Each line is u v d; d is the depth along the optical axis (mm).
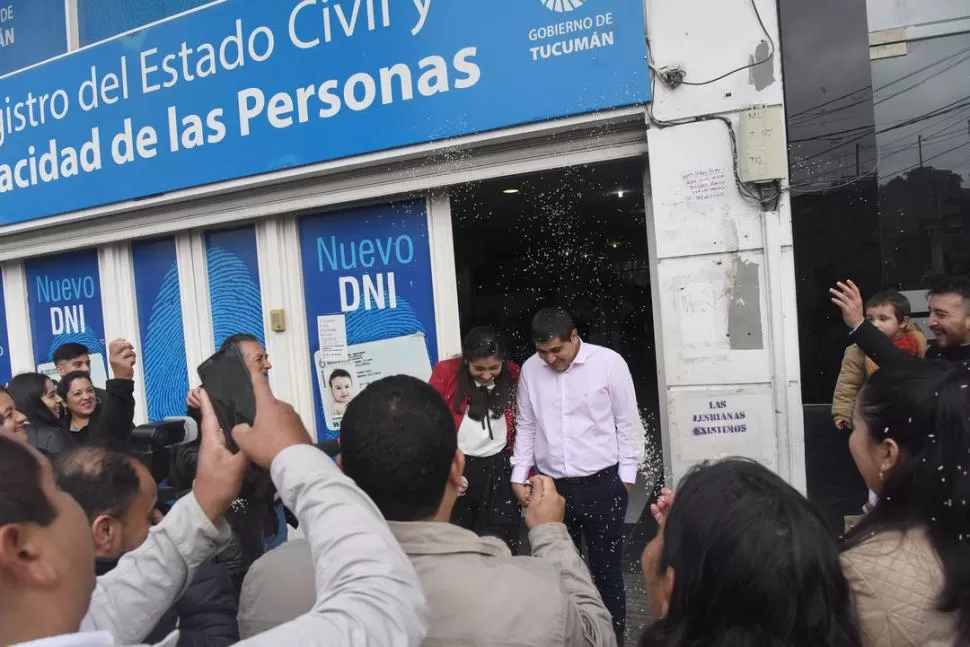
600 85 3180
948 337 2639
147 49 4223
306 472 903
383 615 739
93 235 4762
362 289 4059
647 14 3139
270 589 1162
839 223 3646
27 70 4730
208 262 4492
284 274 4199
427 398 1196
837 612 956
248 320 4387
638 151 3316
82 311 5035
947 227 3557
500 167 3551
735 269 3068
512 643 1043
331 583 780
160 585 1140
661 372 3400
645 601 3344
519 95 3312
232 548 2027
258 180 3990
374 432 1131
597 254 5660
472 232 5777
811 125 3652
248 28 3885
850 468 3602
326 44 3691
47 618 693
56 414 3240
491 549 1186
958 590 1074
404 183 3752
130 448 2143
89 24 4668
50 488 743
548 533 1419
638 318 5754
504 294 6215
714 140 3070
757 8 2994
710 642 929
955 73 3525
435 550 1114
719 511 952
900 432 1255
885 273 3631
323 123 3750
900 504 1241
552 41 3232
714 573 928
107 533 1414
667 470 3367
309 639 670
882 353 2350
